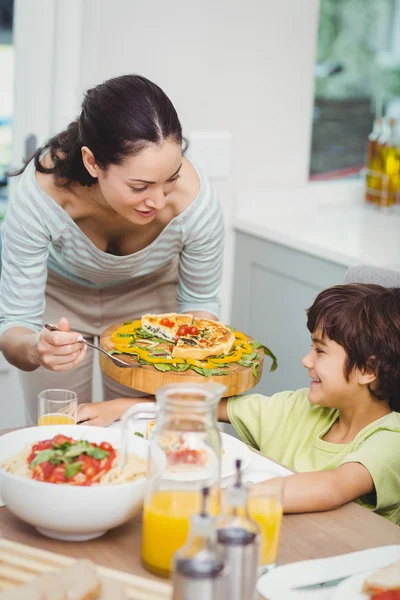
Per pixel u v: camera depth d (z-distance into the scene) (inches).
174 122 72.1
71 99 117.4
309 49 134.1
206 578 38.9
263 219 132.3
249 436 80.0
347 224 131.8
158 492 49.9
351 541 56.4
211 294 93.4
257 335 132.2
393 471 65.6
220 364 77.9
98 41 115.3
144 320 83.3
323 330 72.2
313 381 74.4
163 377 74.5
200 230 85.7
